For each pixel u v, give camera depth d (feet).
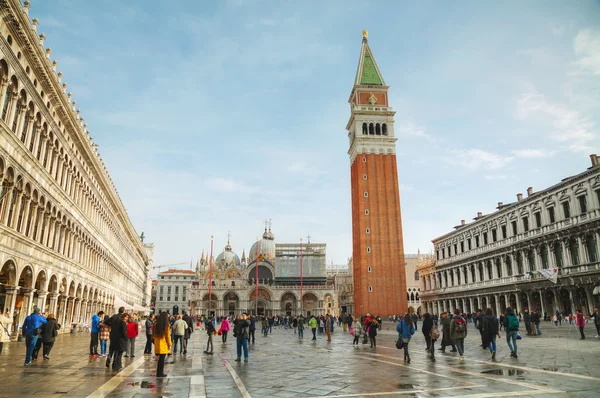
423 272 394.73
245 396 46.29
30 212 113.70
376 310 347.77
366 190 372.17
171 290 620.08
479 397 44.01
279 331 239.91
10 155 95.86
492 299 278.67
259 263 512.63
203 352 98.99
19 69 98.37
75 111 147.23
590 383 50.88
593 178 195.93
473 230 301.63
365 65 413.80
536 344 101.19
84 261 174.09
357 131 387.34
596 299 192.54
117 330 65.82
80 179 165.27
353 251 392.06
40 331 74.49
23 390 48.11
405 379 55.77
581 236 201.36
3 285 105.50
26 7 98.94
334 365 72.18
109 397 45.34
